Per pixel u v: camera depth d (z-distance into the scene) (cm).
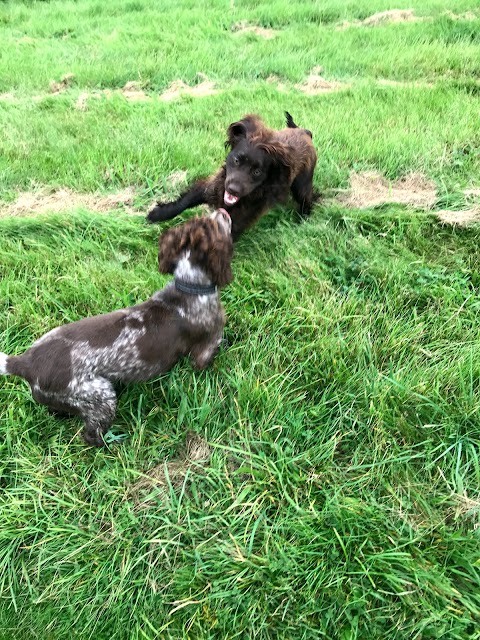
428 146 168
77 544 86
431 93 205
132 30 296
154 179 163
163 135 181
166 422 100
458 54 239
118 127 191
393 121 185
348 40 267
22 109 210
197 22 306
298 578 80
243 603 79
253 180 128
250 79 239
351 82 227
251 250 138
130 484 92
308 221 146
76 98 220
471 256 131
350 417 97
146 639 77
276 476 90
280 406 98
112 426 100
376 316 116
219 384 104
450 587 76
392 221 142
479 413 94
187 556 84
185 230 98
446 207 147
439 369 102
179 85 234
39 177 165
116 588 82
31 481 93
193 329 100
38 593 84
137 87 235
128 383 100
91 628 81
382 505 86
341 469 93
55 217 143
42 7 364
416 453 93
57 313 118
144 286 123
